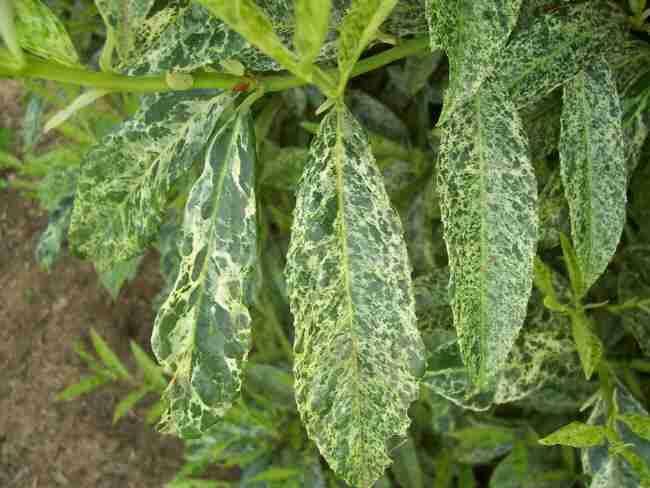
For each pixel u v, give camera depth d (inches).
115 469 33.8
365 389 8.4
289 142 19.9
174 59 8.6
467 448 19.1
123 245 10.4
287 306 22.6
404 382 8.3
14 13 7.6
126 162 9.9
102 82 8.1
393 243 8.2
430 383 11.0
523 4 9.8
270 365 22.0
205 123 9.6
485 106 8.4
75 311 35.8
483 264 8.2
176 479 22.9
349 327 8.3
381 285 8.2
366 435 8.5
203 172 9.2
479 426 17.8
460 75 7.5
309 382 8.5
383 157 16.2
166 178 9.9
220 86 9.0
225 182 9.1
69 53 7.9
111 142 9.9
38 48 7.8
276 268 21.1
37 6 7.7
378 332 8.3
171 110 9.6
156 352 9.0
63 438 34.6
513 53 9.0
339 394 8.4
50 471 34.4
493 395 11.4
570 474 16.6
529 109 11.2
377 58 9.8
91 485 33.9
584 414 16.8
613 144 9.0
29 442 34.9
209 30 8.6
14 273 36.9
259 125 17.5
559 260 13.9
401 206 16.9
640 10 9.4
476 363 8.2
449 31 7.5
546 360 11.5
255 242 9.0
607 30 9.3
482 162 8.3
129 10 8.1
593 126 9.1
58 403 35.0
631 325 12.6
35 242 36.8
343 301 8.3
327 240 8.3
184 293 9.1
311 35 7.0
